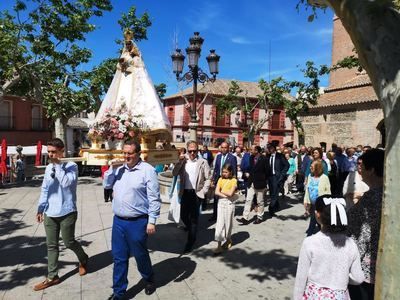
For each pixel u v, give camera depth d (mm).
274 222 8523
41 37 14133
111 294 4492
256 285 4887
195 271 5332
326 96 24844
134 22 18203
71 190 4719
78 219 8266
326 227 2654
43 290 4582
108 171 4570
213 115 43062
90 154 4859
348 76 26453
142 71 5477
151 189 4305
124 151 4316
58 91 17109
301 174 12586
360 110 20906
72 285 4734
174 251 6227
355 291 2887
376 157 3010
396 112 2143
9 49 13297
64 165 4680
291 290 4750
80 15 14023
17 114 27703
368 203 2877
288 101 25406
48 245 4688
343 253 2592
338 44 27312
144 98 5305
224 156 9312
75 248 4879
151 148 5305
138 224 4309
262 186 8312
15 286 4691
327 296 2551
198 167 6301
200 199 6379
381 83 2225
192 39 10578
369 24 2256
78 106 17250
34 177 16750
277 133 46438
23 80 16484
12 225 7691
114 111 5176
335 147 10102
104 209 9398
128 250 4359
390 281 2209
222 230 6098
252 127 29219
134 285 4816
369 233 2811
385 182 2250
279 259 5898
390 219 2209
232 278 5105
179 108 45312
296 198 12156
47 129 29891
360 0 2299
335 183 8172
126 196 4277
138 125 4965
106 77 17891
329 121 23172
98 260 5625
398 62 2158
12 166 15484
